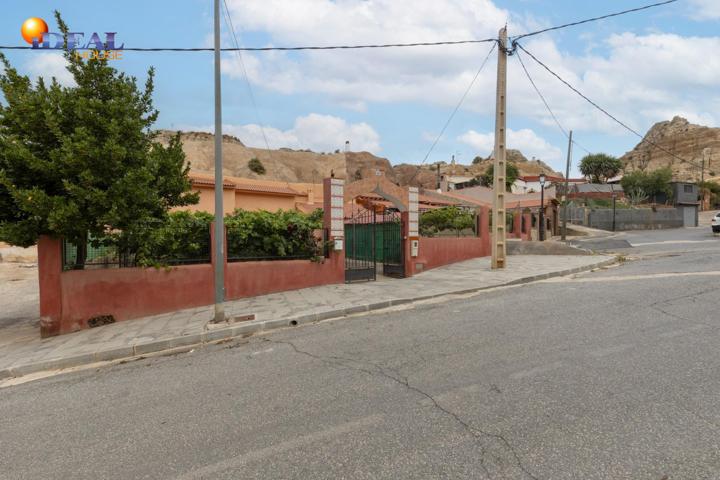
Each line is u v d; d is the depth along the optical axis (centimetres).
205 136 8669
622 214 4200
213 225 943
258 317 787
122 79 856
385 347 578
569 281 1077
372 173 8956
